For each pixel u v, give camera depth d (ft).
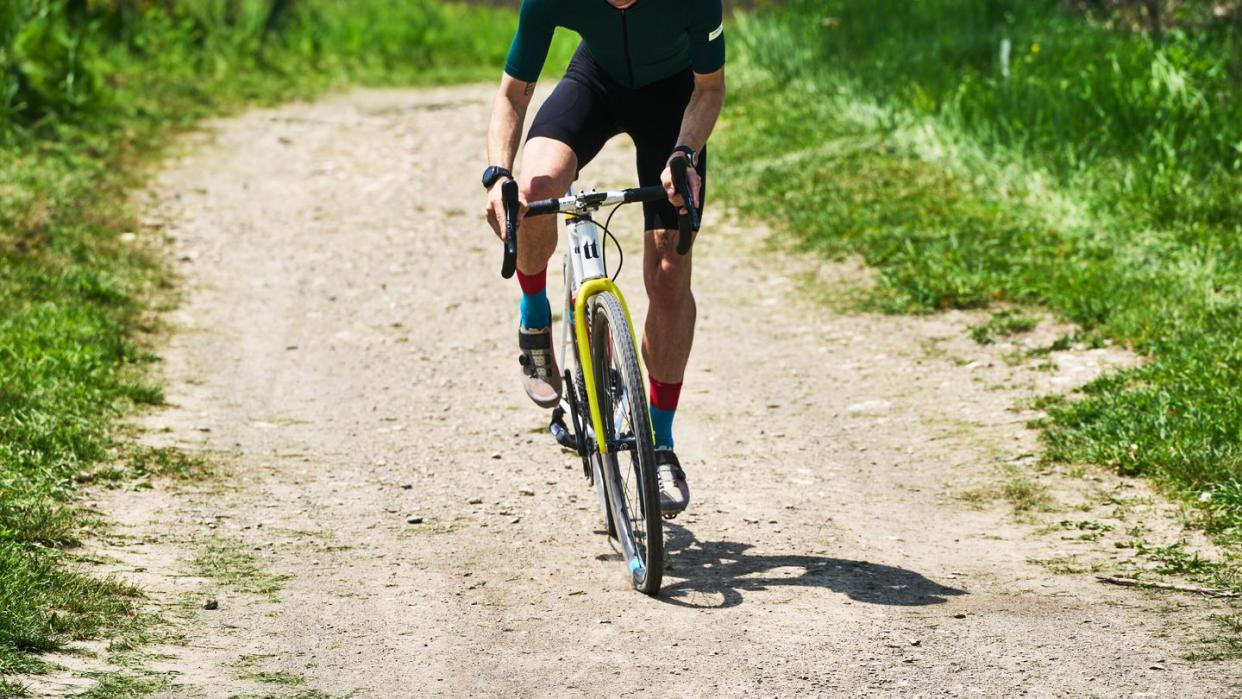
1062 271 62.44
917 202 76.02
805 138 91.66
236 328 61.72
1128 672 27.73
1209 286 57.88
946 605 32.19
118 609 30.45
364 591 33.24
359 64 143.64
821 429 48.98
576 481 43.45
